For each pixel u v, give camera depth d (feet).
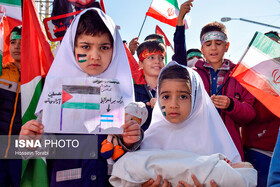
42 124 6.35
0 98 9.97
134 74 10.78
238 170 6.14
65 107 6.45
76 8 10.31
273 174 5.37
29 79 9.15
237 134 9.53
